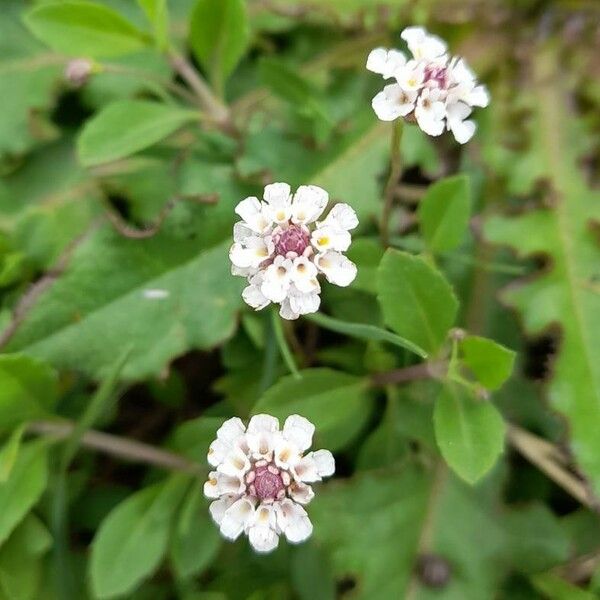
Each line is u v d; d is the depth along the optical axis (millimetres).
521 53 80
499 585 60
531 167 74
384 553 60
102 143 64
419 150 72
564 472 65
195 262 65
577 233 70
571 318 66
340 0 77
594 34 79
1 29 75
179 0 79
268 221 50
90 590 60
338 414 60
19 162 73
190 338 64
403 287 54
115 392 64
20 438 61
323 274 52
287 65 70
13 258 66
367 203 71
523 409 67
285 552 61
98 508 65
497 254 71
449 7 79
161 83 76
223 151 71
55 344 62
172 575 62
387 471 62
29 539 59
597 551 60
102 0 78
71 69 66
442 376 59
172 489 60
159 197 71
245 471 49
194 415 71
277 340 63
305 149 72
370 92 75
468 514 61
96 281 63
